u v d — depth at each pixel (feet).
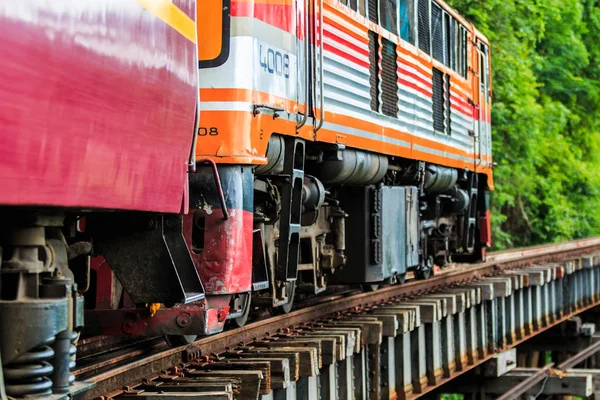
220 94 31.53
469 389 58.08
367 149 43.93
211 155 31.22
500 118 116.16
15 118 15.84
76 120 17.69
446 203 65.77
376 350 40.91
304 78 36.70
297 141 36.35
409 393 45.29
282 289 37.60
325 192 41.50
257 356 31.09
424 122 54.65
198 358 30.76
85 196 18.16
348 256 46.73
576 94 145.28
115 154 19.26
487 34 113.09
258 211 36.01
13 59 15.72
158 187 21.58
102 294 29.96
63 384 18.31
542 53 141.38
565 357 78.84
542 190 131.34
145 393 25.02
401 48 50.19
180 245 25.12
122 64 19.39
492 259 80.94
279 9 34.19
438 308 48.08
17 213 18.22
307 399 33.14
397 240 50.06
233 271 30.76
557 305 74.59
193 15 23.75
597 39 151.02
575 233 141.18
